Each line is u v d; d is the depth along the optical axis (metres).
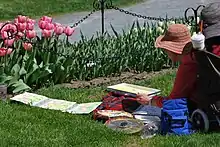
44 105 7.30
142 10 19.42
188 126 6.14
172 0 21.70
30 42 8.52
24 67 8.24
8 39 8.18
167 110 6.08
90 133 6.16
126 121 6.39
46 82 8.45
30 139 5.98
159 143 5.86
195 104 6.23
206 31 6.03
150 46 9.56
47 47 8.67
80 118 6.77
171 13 18.67
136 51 9.42
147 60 9.45
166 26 10.12
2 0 20.80
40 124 6.51
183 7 19.92
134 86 7.74
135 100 6.89
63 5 20.19
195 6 20.05
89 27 16.05
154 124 6.32
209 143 5.79
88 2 20.78
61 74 8.53
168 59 9.70
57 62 8.58
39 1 20.88
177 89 6.31
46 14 19.16
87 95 7.93
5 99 7.59
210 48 6.00
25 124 6.46
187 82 6.20
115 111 6.80
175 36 6.38
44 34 8.68
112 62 9.06
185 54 6.16
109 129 6.25
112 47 9.38
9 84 7.95
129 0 21.30
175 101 6.09
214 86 5.95
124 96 7.40
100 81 8.77
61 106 7.24
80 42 9.52
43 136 6.09
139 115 6.61
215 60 5.85
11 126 6.39
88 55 9.00
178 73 6.30
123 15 18.17
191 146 5.75
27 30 8.48
